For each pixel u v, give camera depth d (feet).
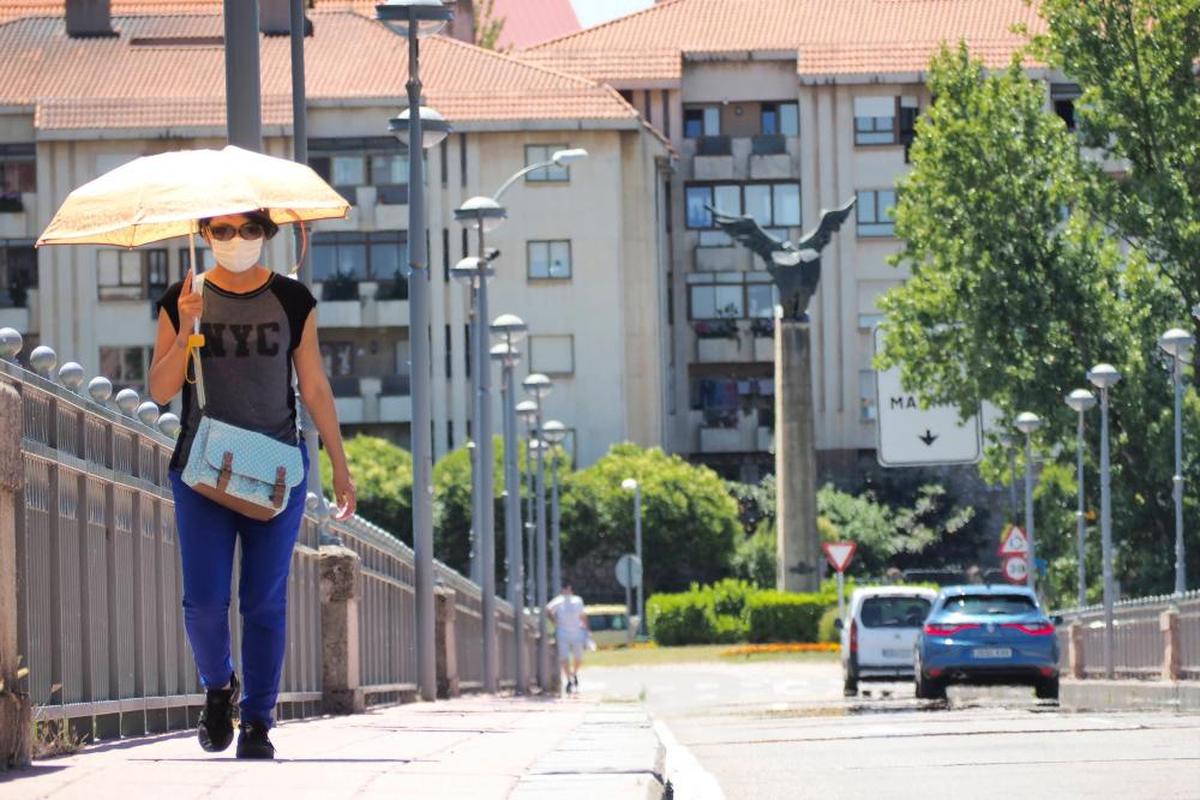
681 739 138.00
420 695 209.97
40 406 86.89
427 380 212.02
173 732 106.93
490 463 303.27
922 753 110.63
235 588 125.08
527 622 383.24
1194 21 391.65
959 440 372.99
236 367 72.02
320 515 162.20
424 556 210.79
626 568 578.25
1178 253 388.37
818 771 100.73
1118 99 392.68
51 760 73.00
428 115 215.51
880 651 308.81
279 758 76.07
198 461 71.15
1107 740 117.08
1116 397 383.86
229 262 71.87
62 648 88.33
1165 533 386.11
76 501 92.27
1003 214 394.93
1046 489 406.82
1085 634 304.91
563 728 115.75
